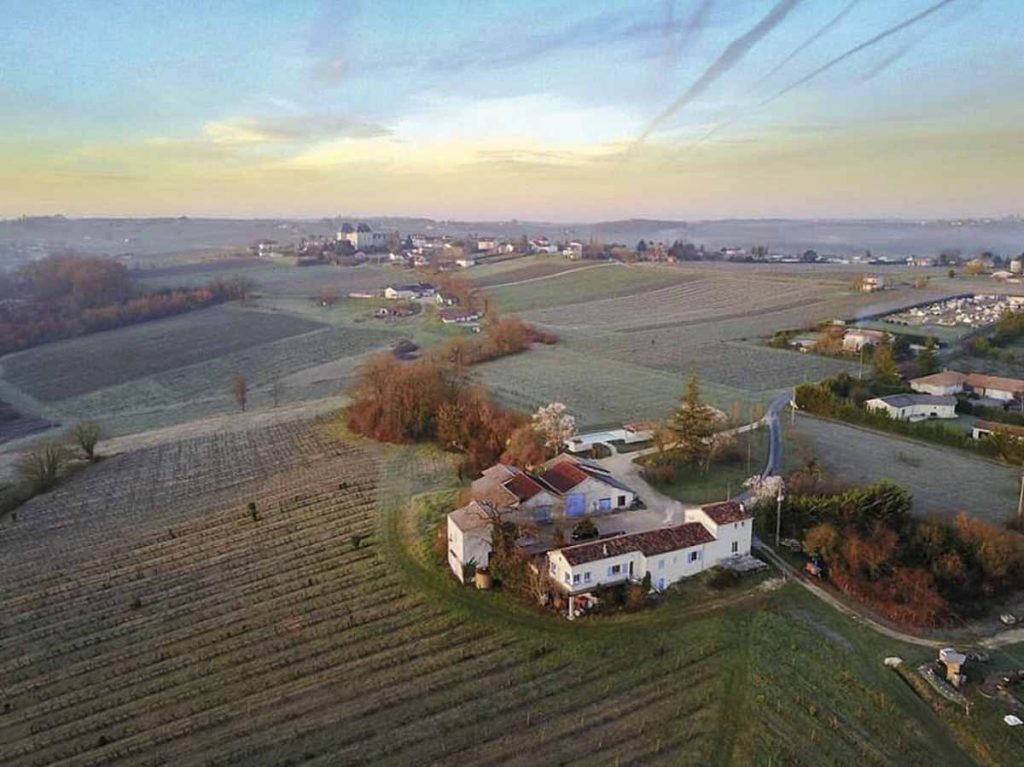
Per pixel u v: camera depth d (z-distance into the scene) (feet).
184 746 145.38
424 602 190.70
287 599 197.67
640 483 254.68
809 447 291.17
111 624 193.06
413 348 555.28
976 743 134.82
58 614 200.54
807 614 176.65
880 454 285.84
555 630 174.19
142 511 268.21
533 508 221.66
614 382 418.51
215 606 197.57
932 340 452.35
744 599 183.32
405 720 147.54
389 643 174.29
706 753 133.90
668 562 189.88
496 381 426.10
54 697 165.78
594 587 184.24
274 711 153.58
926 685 150.20
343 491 270.26
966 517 200.64
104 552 235.81
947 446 297.53
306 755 139.85
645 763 132.16
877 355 418.31
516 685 156.25
